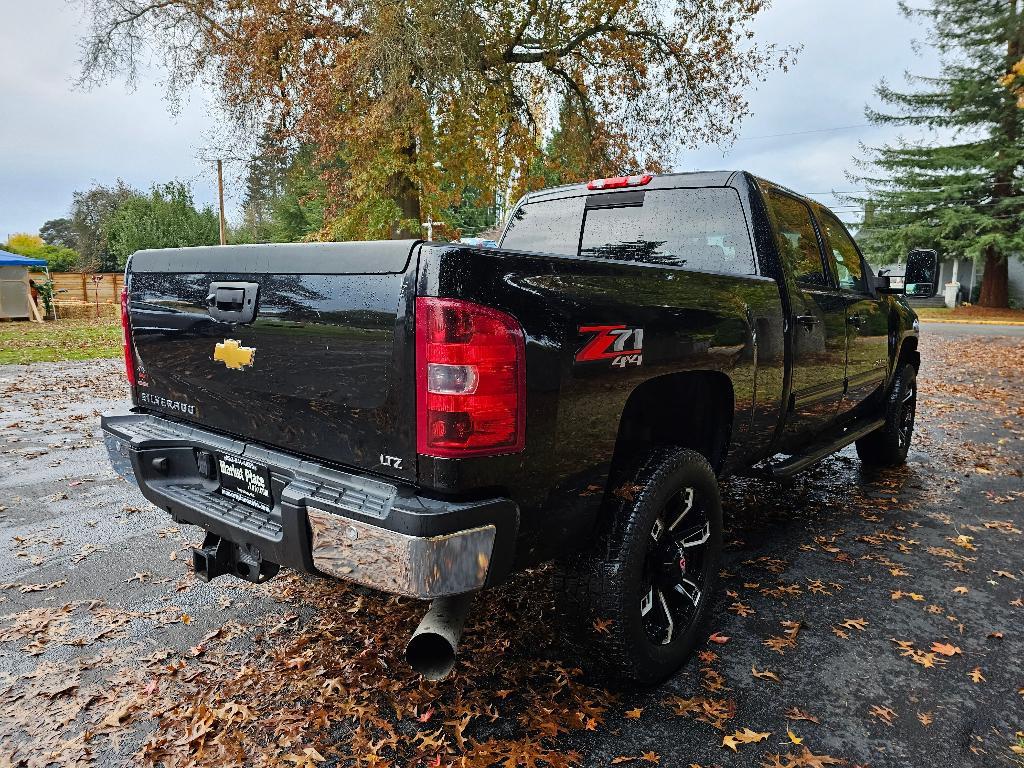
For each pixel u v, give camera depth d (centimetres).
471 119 1586
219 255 243
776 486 516
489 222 2602
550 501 210
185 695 251
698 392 297
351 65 1438
